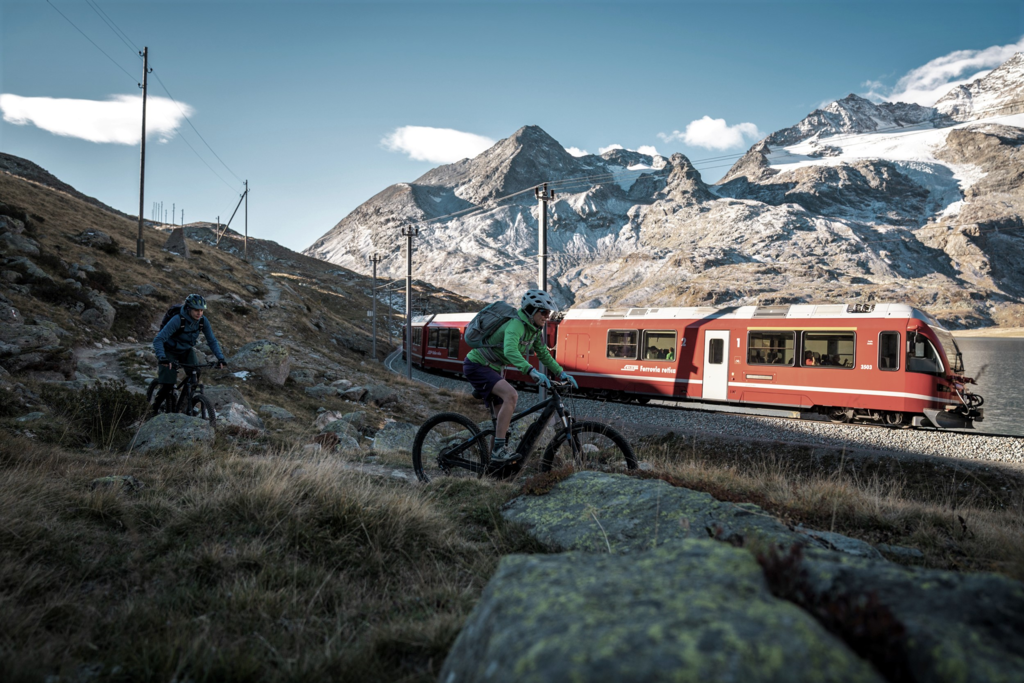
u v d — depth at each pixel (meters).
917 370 16.33
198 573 2.89
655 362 22.00
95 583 2.80
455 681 1.38
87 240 36.06
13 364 10.77
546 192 22.31
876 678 1.02
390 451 8.12
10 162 97.12
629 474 4.32
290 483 3.98
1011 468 11.49
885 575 1.55
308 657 2.12
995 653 1.20
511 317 4.85
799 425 16.42
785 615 1.16
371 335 71.75
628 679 0.94
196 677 1.98
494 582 1.61
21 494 3.77
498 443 4.89
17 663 1.95
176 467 5.12
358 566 3.15
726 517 3.30
